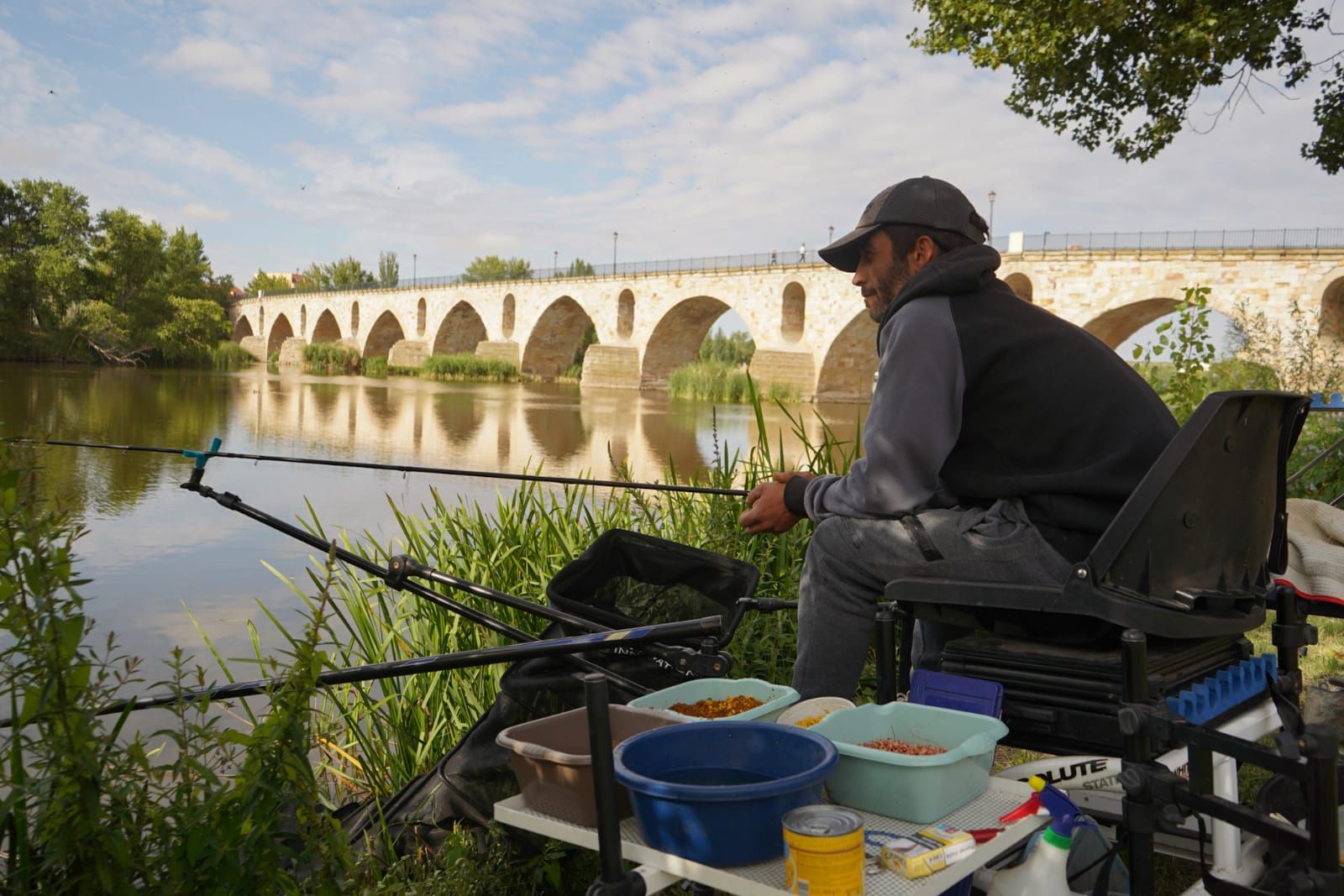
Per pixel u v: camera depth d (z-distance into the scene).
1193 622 1.81
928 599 1.95
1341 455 6.87
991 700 1.82
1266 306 31.86
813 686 2.16
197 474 2.61
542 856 2.21
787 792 1.42
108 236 57.53
